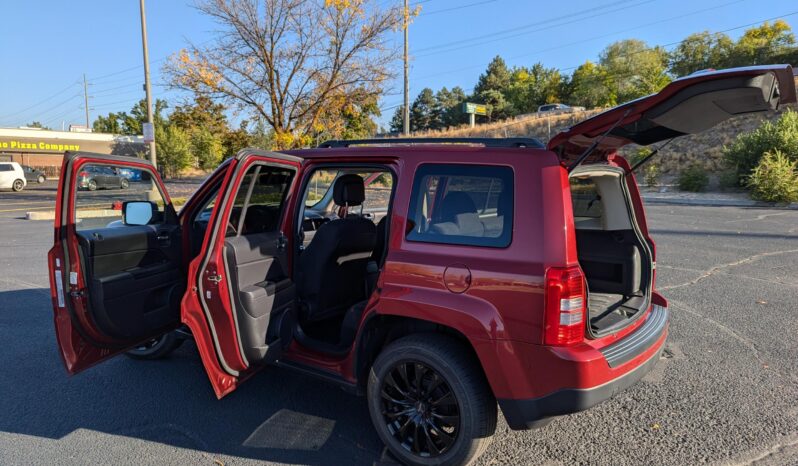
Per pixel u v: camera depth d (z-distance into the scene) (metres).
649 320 3.29
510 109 85.00
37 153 47.31
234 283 3.06
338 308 4.09
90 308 3.17
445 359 2.71
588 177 3.66
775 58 54.56
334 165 3.53
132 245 3.46
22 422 3.44
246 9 18.25
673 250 9.41
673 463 2.93
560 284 2.44
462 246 2.72
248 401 3.74
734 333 5.00
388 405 3.00
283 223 3.70
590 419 3.45
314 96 20.19
